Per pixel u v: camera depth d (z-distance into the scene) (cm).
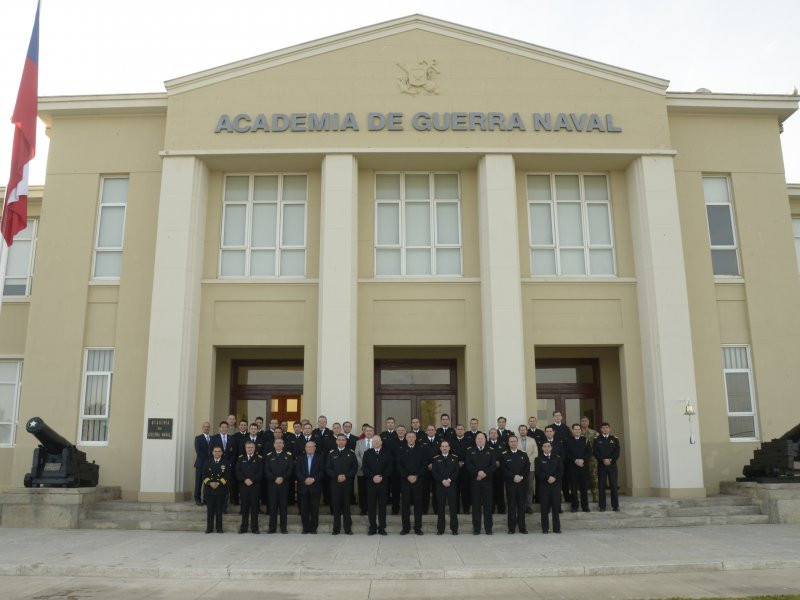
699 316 1867
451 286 1864
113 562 1109
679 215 1905
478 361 1827
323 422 1566
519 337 1762
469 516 1512
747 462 1798
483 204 1855
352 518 1495
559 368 2027
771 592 910
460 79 1894
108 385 1816
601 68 1903
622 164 1928
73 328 1831
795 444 1603
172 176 1842
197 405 1803
